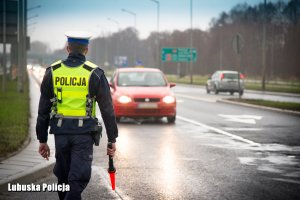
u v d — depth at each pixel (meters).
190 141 17.69
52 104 7.57
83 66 7.45
